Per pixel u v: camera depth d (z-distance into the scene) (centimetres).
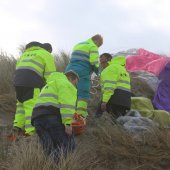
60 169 589
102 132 751
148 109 891
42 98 629
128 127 760
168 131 757
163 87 967
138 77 1045
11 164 623
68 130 615
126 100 827
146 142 722
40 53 757
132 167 671
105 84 816
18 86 749
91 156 681
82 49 834
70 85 624
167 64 996
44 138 618
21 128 762
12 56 1095
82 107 823
